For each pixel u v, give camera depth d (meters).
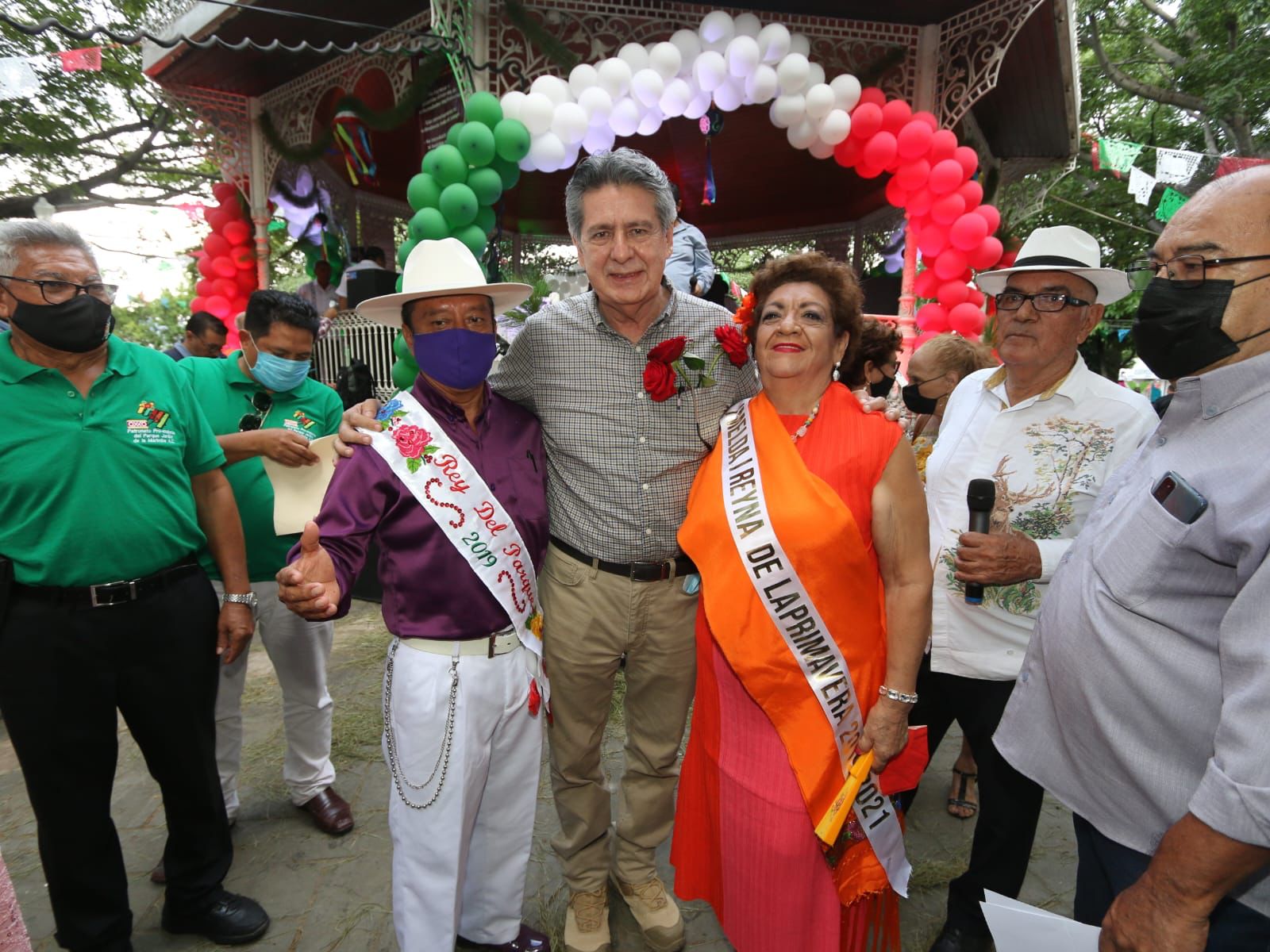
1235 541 1.09
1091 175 11.15
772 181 9.20
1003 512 1.94
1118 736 1.30
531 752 1.94
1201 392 1.21
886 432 1.65
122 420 1.81
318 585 1.51
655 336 1.97
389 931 2.21
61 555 1.75
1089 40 11.92
